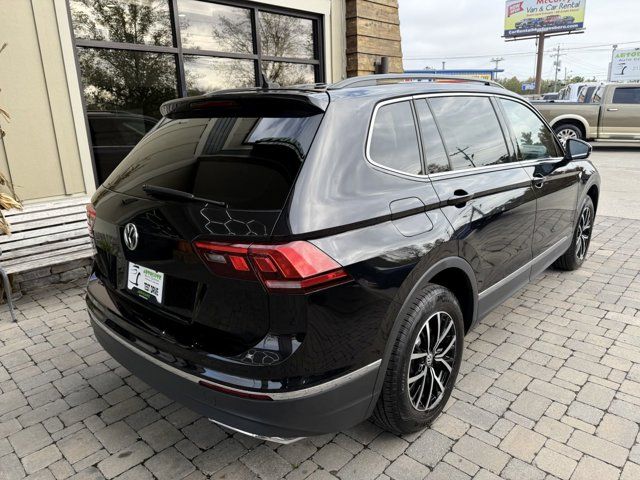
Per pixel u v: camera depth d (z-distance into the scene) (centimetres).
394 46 775
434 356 252
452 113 284
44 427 266
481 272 282
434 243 234
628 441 246
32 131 440
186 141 235
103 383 307
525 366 316
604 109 1376
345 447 247
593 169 466
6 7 414
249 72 632
